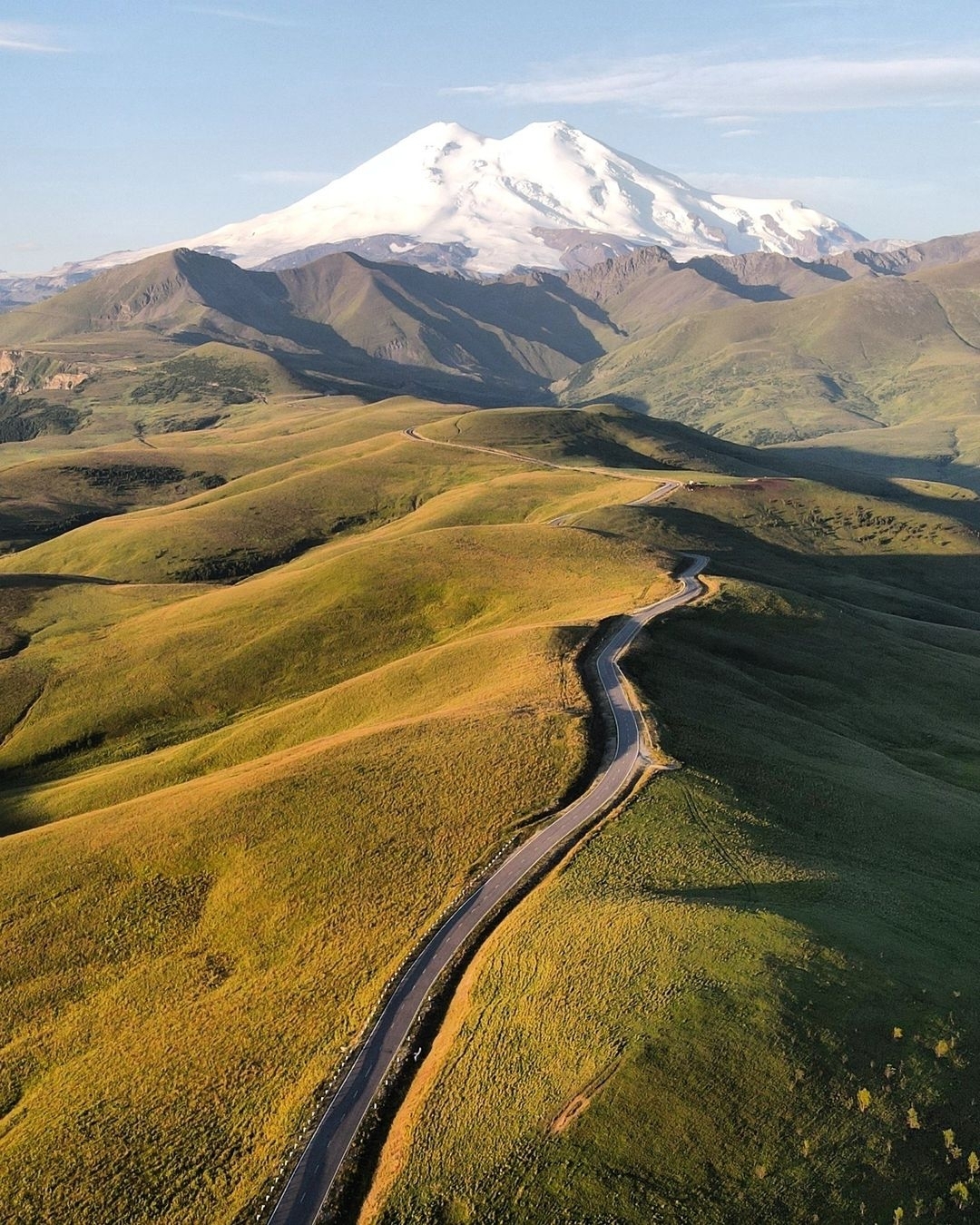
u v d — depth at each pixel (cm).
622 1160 4072
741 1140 4166
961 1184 4072
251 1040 5569
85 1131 5144
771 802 7719
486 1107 4412
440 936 5978
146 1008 6284
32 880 7800
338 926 6456
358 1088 4903
